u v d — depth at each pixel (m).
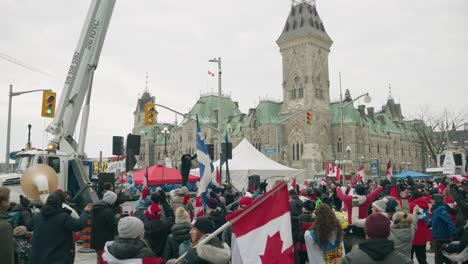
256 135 110.81
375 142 119.94
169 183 26.77
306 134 100.88
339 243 7.86
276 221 6.54
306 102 102.44
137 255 6.16
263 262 6.37
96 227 11.83
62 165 21.33
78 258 16.25
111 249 6.19
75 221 8.73
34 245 8.62
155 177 26.33
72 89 22.34
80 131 22.27
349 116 107.38
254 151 33.22
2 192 7.62
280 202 6.62
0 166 42.62
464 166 42.47
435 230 12.89
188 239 9.03
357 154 106.50
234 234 6.54
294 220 11.19
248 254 6.39
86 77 22.69
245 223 6.49
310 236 7.91
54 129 21.75
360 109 124.38
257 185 24.44
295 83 105.69
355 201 11.95
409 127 141.00
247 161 31.52
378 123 127.38
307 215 10.99
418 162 139.50
